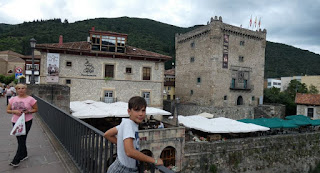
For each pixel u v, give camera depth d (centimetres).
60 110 638
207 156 1686
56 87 1302
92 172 378
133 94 2612
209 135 1936
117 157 261
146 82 2680
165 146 1520
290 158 2116
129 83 2600
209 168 1683
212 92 3397
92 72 2455
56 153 569
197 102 3722
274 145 2033
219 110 3167
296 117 3030
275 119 2670
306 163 2222
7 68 6588
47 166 481
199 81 3703
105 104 2011
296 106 3806
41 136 746
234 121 2197
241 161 1830
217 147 1736
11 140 683
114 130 285
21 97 501
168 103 3694
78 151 458
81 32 9169
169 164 1549
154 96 2719
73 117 504
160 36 11494
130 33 10231
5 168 461
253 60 3938
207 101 3484
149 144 1459
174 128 1560
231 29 3569
